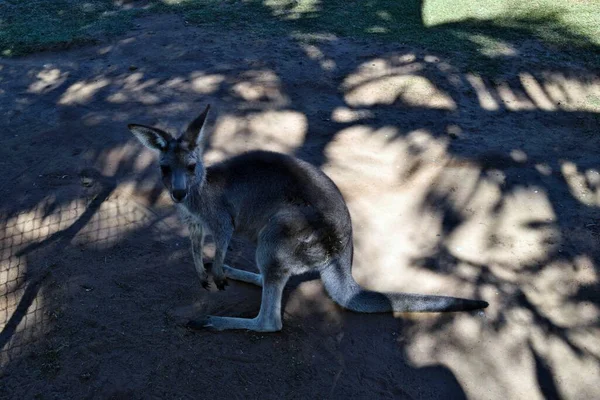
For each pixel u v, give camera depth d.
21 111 3.58
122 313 2.32
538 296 2.44
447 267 2.57
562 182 3.02
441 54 4.20
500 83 3.85
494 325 2.32
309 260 2.23
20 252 2.58
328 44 4.38
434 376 2.16
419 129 3.43
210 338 2.25
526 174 3.07
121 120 3.44
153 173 3.04
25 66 4.13
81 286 2.42
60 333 2.24
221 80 3.86
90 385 2.08
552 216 2.82
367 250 2.65
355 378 2.15
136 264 2.54
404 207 2.89
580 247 2.65
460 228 2.77
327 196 2.25
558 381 2.14
